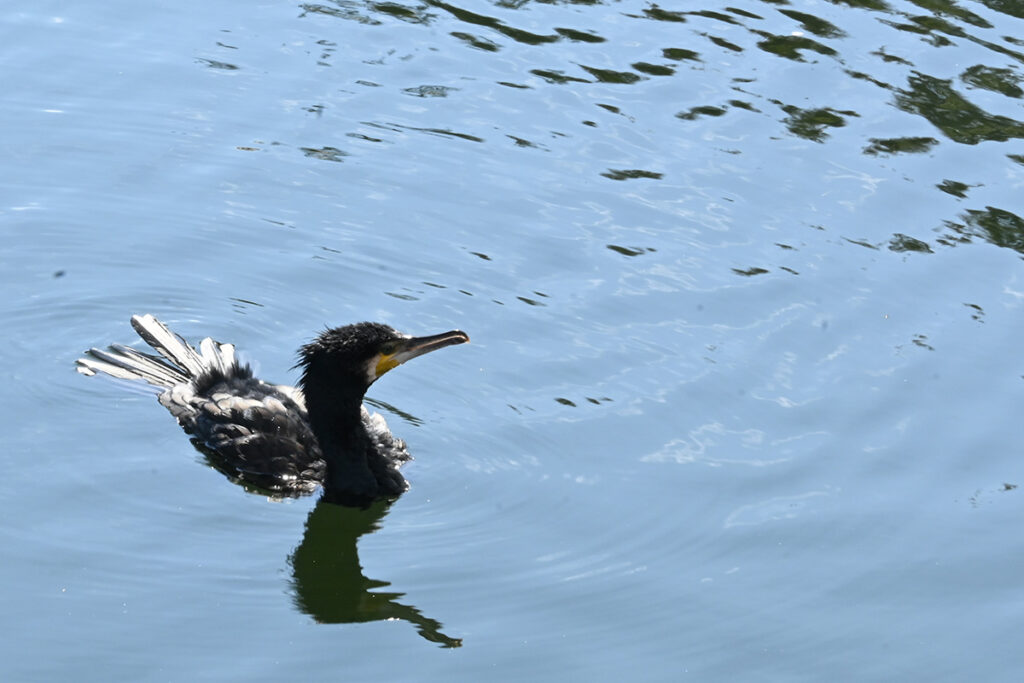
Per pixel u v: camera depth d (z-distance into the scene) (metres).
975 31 19.11
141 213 14.88
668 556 10.88
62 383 12.49
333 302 13.83
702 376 12.98
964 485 11.80
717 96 17.44
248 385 12.50
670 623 10.16
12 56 17.52
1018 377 13.09
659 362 13.16
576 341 13.42
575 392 12.77
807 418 12.52
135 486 11.30
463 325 13.58
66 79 17.09
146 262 14.20
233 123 16.48
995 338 13.59
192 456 11.72
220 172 15.62
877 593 10.59
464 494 11.51
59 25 18.36
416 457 11.93
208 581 10.34
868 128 16.83
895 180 15.92
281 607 10.13
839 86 17.66
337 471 11.57
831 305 13.99
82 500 11.06
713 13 19.58
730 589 10.55
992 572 10.84
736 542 11.05
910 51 18.53
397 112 16.88
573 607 10.27
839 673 9.77
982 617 10.39
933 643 10.11
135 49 17.92
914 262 14.64
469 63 18.05
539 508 11.35
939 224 15.20
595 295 14.04
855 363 13.23
